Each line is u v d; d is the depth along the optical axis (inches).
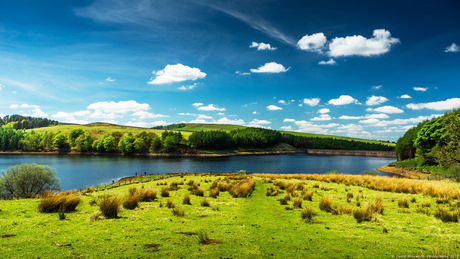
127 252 196.2
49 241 216.2
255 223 322.3
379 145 7450.8
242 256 196.1
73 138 5177.2
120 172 2215.8
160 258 185.3
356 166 3174.2
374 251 209.6
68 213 335.0
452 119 805.9
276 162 3558.1
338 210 385.1
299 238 250.1
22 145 5113.2
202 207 438.3
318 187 737.6
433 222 309.1
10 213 311.7
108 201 343.0
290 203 483.8
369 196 552.7
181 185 847.7
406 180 840.3
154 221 312.8
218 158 4239.7
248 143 6648.6
